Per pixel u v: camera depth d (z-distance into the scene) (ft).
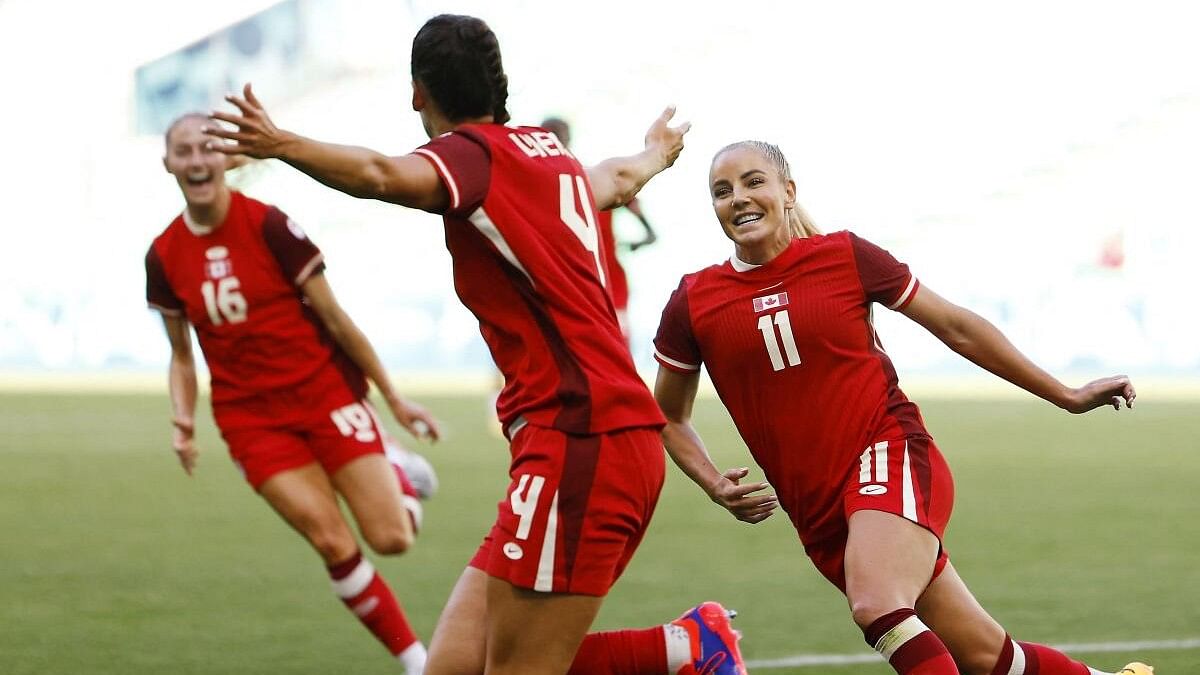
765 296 48.70
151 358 297.94
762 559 92.58
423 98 42.45
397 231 282.77
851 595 44.96
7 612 75.36
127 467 142.20
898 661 43.68
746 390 49.39
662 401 51.37
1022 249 257.14
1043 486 127.03
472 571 45.80
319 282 61.11
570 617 40.27
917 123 274.98
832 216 273.75
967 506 115.03
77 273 302.86
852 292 48.65
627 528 40.65
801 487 48.91
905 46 281.95
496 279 40.73
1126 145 263.29
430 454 150.41
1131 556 91.66
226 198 61.16
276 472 60.59
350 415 62.03
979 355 49.24
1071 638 68.18
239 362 61.62
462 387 236.02
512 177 40.55
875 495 46.55
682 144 52.70
